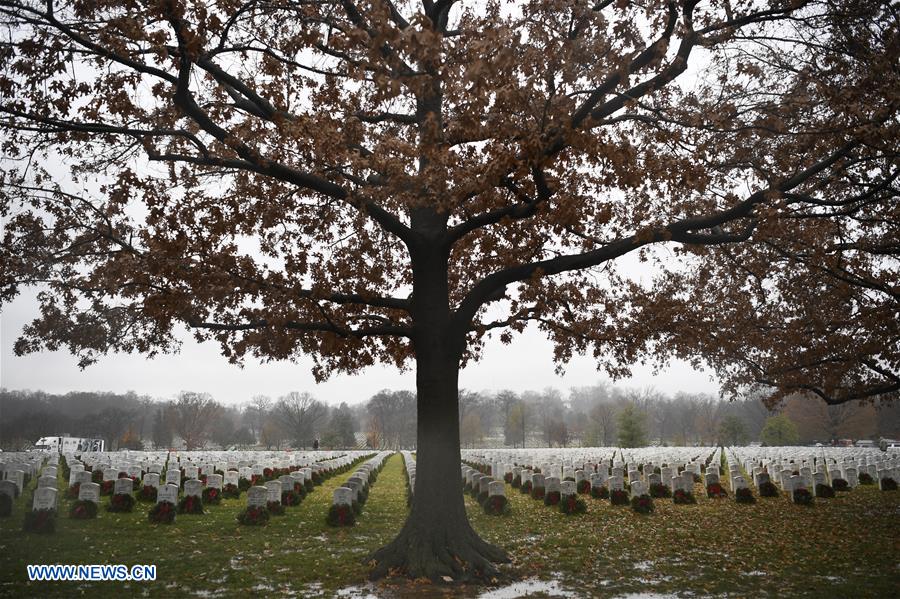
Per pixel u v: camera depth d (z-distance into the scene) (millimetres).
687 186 10289
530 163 8836
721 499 19125
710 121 10453
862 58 10492
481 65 7438
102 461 27734
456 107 9148
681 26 9305
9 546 11023
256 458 34281
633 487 16578
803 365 16688
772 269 15789
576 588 8766
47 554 10539
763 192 10445
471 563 9391
